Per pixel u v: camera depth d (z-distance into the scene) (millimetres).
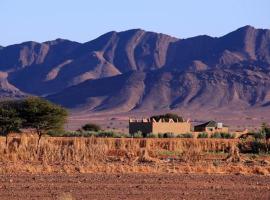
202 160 121250
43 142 131000
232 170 98125
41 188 71875
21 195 66375
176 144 160750
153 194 68750
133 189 72375
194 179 83438
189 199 65625
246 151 156125
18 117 157250
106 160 117000
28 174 86125
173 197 66812
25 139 139125
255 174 93812
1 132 161875
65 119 164625
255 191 73000
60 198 62188
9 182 76938
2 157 113500
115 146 154250
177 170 95625
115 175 86312
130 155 128750
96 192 69438
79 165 101312
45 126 160000
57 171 91062
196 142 164625
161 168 97750
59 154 115438
